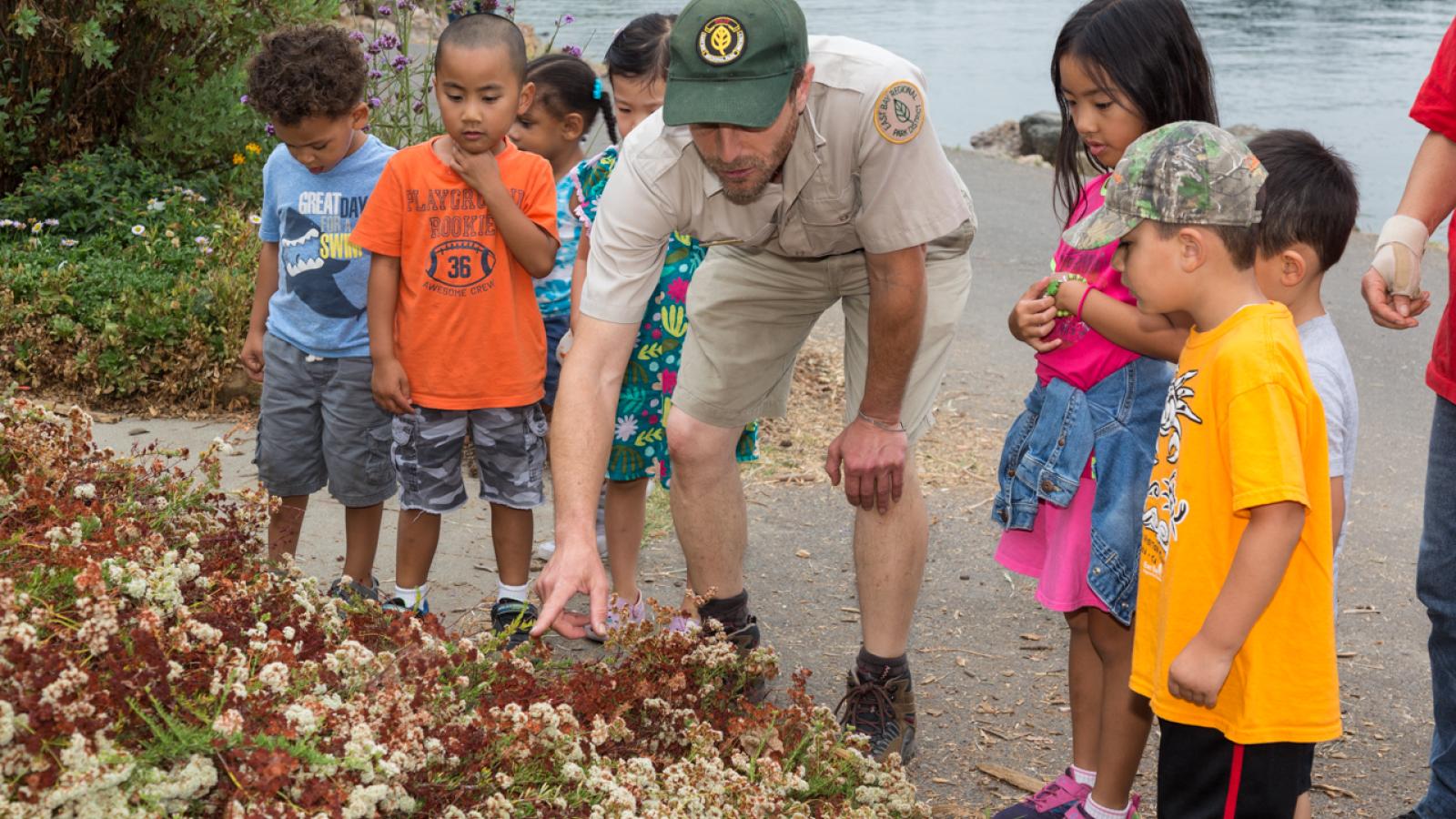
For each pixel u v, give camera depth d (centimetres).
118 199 707
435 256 368
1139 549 279
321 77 369
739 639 367
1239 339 235
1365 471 587
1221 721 245
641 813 245
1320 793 331
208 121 758
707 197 297
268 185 396
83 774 180
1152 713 286
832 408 643
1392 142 2167
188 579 259
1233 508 230
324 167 385
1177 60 275
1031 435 296
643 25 386
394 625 271
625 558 403
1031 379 718
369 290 370
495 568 445
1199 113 281
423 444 380
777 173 292
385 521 481
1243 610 227
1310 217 247
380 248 365
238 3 769
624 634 300
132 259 650
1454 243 300
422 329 372
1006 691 381
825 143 283
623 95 386
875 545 330
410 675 249
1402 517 531
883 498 322
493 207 364
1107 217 251
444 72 354
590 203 401
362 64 390
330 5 809
